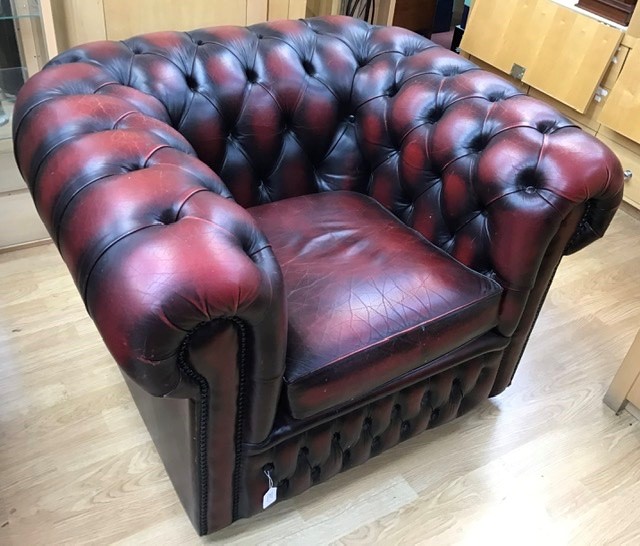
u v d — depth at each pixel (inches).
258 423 42.7
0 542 49.1
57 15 74.8
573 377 69.4
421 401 54.8
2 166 72.5
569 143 49.2
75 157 37.9
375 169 60.9
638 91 86.7
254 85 56.0
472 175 52.3
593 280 84.4
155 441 53.5
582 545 53.7
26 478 53.7
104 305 32.2
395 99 58.2
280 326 37.6
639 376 61.9
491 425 63.2
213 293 31.6
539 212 48.1
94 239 33.5
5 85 70.7
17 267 74.4
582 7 92.3
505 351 59.0
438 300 49.9
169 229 33.3
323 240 54.2
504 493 57.0
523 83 103.7
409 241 55.7
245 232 35.7
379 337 46.4
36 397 60.4
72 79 46.8
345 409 48.1
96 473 54.7
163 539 50.7
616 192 49.0
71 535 50.1
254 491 48.1
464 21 129.0
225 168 56.6
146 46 53.7
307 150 59.9
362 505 54.9
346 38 60.9
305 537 52.0
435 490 56.7
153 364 32.0
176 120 52.9
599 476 59.3
